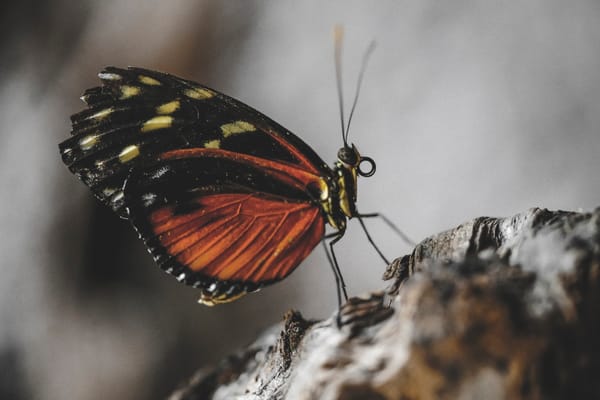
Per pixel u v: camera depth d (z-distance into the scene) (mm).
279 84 1063
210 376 524
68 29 1229
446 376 447
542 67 860
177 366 1015
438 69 934
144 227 514
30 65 1236
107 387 1012
